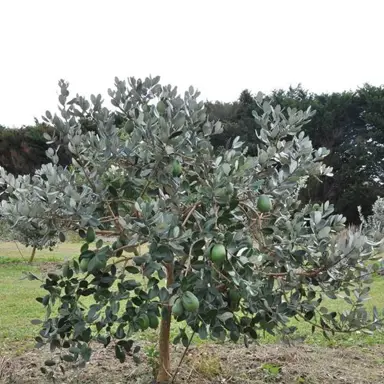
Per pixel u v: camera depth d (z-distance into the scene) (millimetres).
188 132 3557
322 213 3717
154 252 2936
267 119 3619
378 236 3457
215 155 3709
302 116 3508
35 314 7414
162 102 3324
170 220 2941
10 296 8984
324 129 32312
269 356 5008
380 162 31938
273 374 4480
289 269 3451
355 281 3537
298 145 3463
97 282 3314
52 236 3574
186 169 3627
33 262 14078
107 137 3504
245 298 3230
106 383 4191
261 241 3541
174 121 3094
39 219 3316
